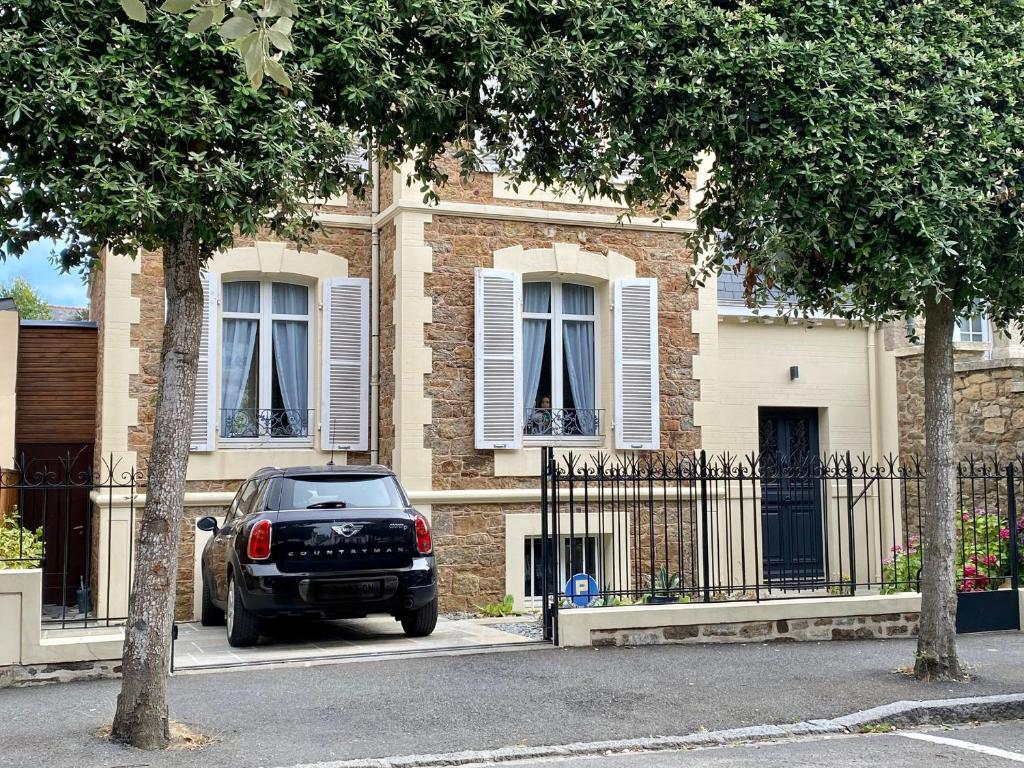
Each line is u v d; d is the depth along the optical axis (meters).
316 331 13.30
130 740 6.21
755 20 7.78
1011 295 8.30
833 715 7.22
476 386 12.85
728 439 15.23
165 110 6.18
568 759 6.25
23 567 8.62
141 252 12.38
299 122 6.52
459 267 13.02
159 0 6.28
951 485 8.48
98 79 6.07
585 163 7.96
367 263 13.52
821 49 7.69
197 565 12.28
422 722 6.87
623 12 7.71
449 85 7.43
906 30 8.20
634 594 10.77
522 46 7.36
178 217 6.27
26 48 6.01
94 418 13.47
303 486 9.77
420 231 12.84
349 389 13.22
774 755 6.33
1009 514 11.12
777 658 9.12
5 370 13.05
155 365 12.41
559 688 7.86
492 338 12.98
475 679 8.13
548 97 7.53
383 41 6.98
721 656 9.19
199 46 6.18
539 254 13.38
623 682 8.09
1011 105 8.12
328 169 7.24
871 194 7.71
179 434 6.39
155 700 6.26
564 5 7.54
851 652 9.48
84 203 6.05
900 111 7.77
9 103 5.87
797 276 8.24
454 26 7.12
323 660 8.87
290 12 3.97
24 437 13.30
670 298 14.05
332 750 6.18
